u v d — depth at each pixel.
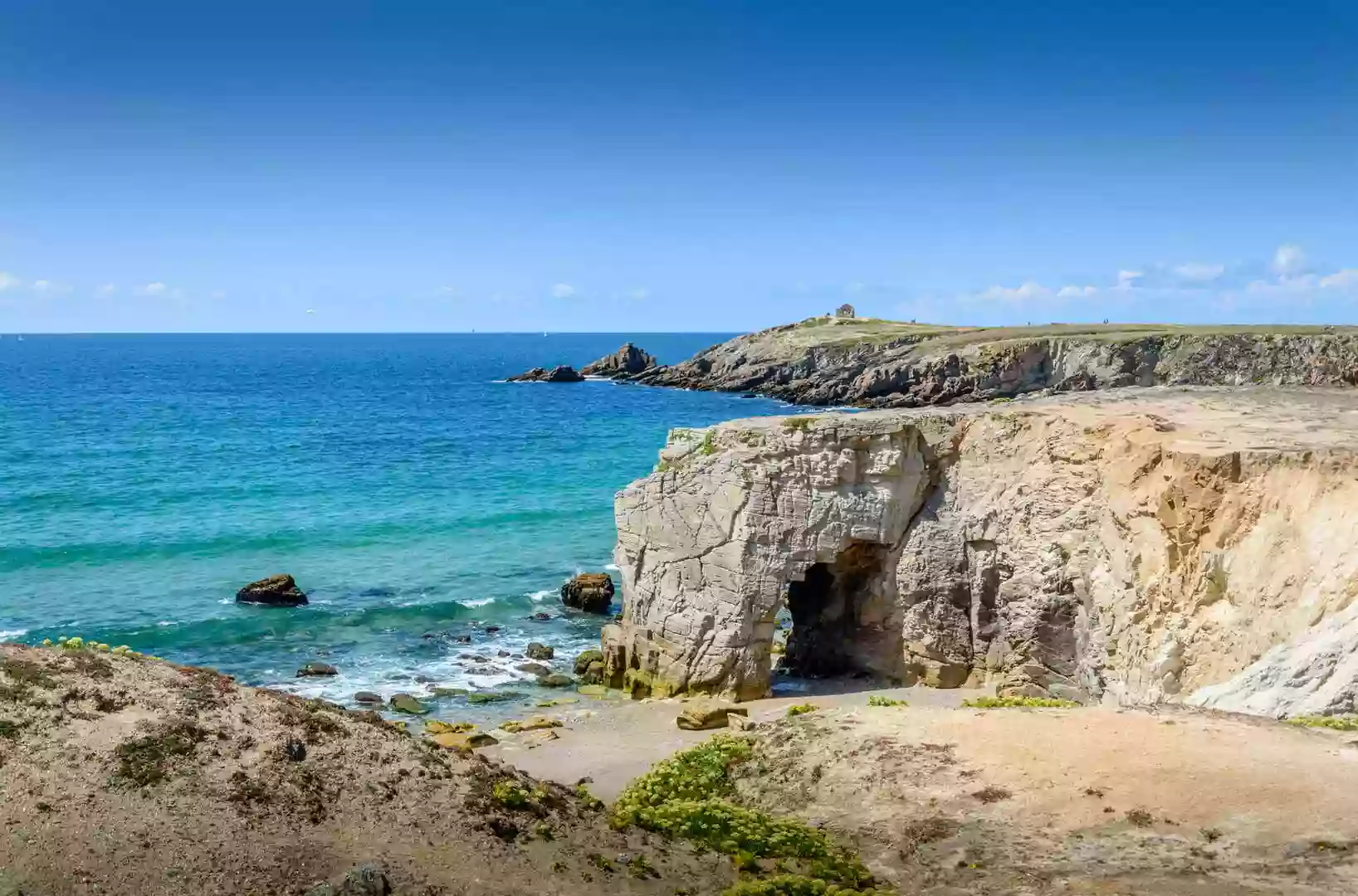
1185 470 29.31
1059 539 34.72
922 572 38.16
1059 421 35.88
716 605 37.91
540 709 36.28
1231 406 39.84
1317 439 30.83
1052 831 17.64
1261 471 28.12
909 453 38.31
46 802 13.96
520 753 30.19
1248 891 14.84
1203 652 27.64
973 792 19.52
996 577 37.22
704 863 16.70
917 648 38.31
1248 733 20.80
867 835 18.45
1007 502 36.56
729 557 37.88
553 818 16.95
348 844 14.67
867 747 22.09
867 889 16.12
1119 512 31.86
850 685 39.06
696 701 36.38
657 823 18.08
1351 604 23.95
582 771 28.25
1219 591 27.91
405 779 16.59
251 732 16.45
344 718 17.94
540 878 14.95
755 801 20.98
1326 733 20.55
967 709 24.59
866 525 37.91
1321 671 22.98
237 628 43.91
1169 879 15.44
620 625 40.88
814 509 37.72
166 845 13.76
